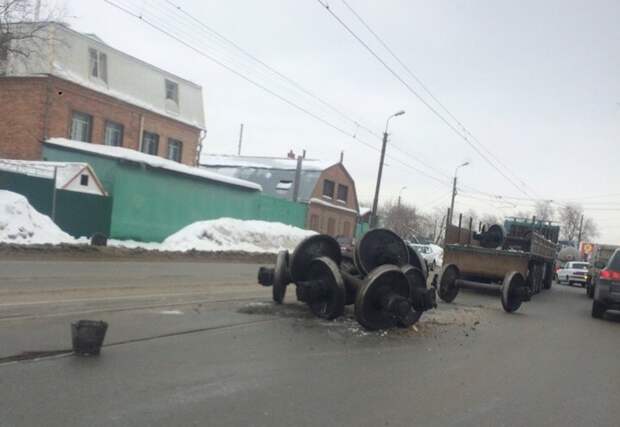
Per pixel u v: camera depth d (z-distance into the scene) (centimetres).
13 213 1894
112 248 1989
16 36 2658
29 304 884
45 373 560
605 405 602
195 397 529
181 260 2061
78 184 2275
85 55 3173
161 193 2667
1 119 2994
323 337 838
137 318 851
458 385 641
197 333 789
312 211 4466
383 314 912
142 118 3509
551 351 880
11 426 434
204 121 4019
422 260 1158
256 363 664
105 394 516
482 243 1902
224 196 3134
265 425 474
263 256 2677
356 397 568
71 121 3108
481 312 1299
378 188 3481
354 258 1007
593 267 2212
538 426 523
